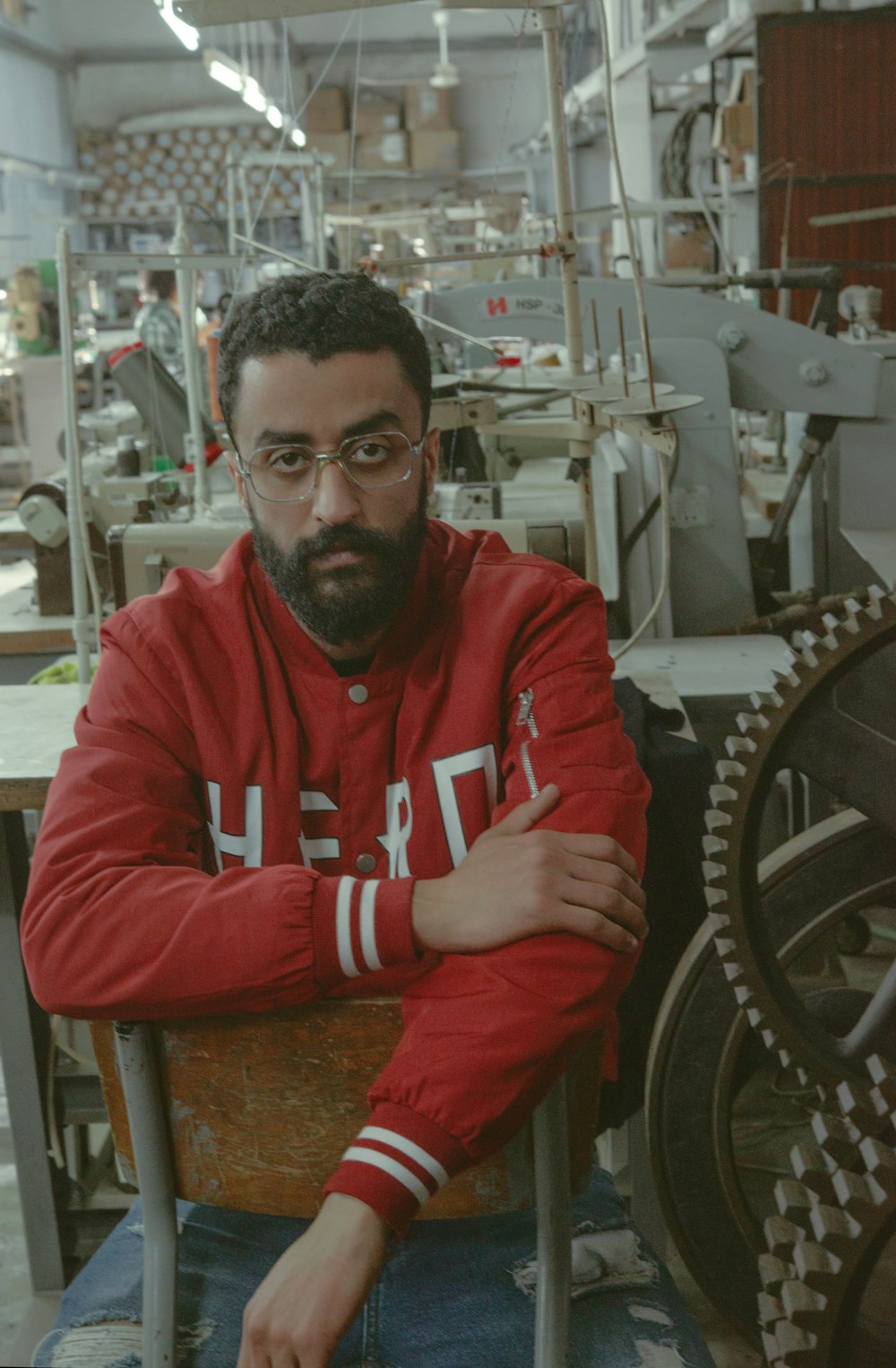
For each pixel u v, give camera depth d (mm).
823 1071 1271
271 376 951
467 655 1063
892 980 1253
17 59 11414
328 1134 937
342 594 982
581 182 10617
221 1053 930
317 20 12336
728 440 2320
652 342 2320
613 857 943
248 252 2195
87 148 13117
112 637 1079
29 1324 1723
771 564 2531
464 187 12266
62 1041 1827
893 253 4742
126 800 1010
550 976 891
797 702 1174
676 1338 993
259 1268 1046
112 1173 1921
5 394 7125
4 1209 1974
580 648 1062
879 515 2514
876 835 1409
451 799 1052
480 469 2791
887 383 2434
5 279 9891
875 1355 1103
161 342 5539
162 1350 937
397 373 966
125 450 3318
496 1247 1077
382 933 903
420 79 12383
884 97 4645
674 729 1644
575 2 1597
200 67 13242
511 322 2781
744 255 5508
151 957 907
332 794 1075
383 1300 1025
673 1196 1486
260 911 904
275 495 980
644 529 2150
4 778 1468
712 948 1412
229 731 1051
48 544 2713
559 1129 908
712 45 5398
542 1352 911
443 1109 852
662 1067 1450
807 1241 903
